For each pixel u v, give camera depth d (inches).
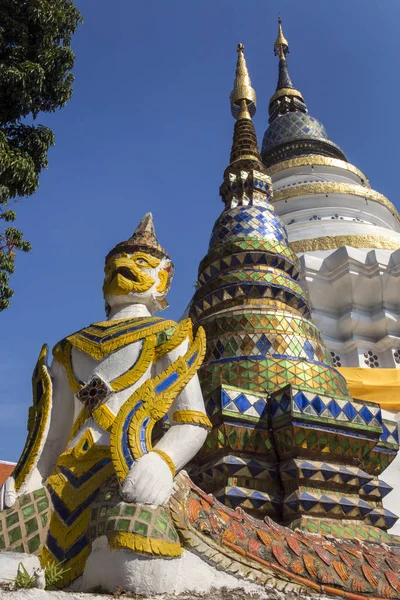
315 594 251.0
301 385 480.4
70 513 228.2
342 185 1228.5
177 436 237.9
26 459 241.6
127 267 293.4
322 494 413.4
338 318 962.7
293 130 1525.6
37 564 215.5
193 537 228.5
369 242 1054.4
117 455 220.7
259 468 424.2
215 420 437.1
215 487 432.5
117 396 247.6
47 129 554.6
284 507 410.0
